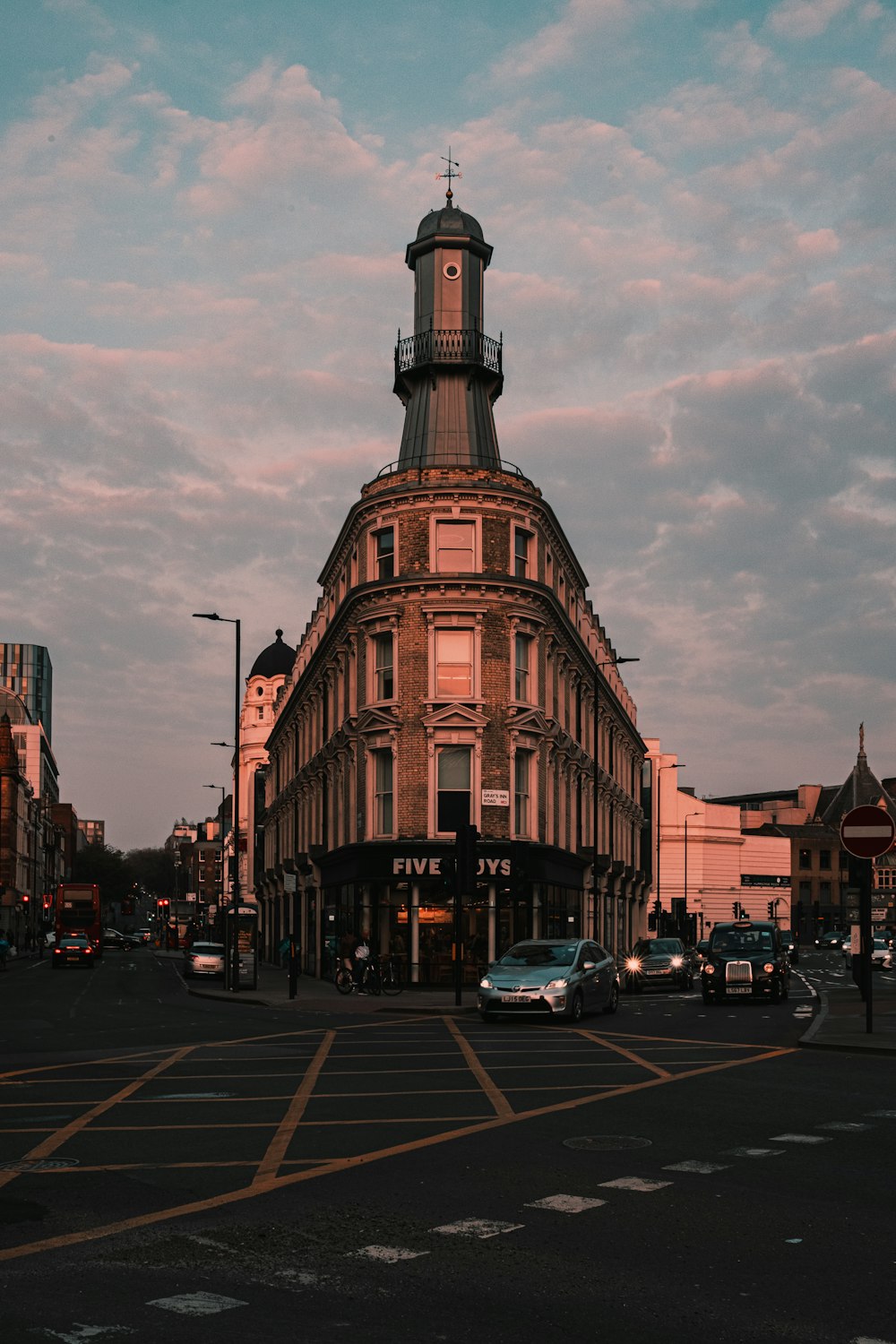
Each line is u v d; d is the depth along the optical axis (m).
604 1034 21.98
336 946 45.97
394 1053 18.70
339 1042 20.86
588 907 53.06
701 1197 8.33
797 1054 17.73
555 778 45.59
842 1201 8.21
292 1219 7.82
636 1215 7.84
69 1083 15.12
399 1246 7.17
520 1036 21.89
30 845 138.12
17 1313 6.00
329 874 47.94
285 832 70.38
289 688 70.56
